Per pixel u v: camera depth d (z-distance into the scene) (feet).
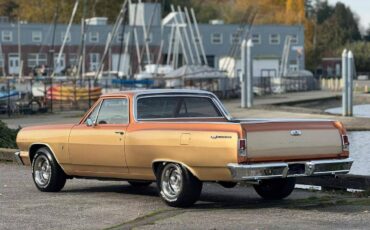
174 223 37.91
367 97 241.14
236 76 263.29
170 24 323.16
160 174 43.62
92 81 230.68
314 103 224.53
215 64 379.14
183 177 42.06
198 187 42.27
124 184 56.03
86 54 338.95
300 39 398.21
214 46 378.73
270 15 492.95
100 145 47.11
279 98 233.76
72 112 171.83
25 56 339.77
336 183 50.90
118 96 47.01
